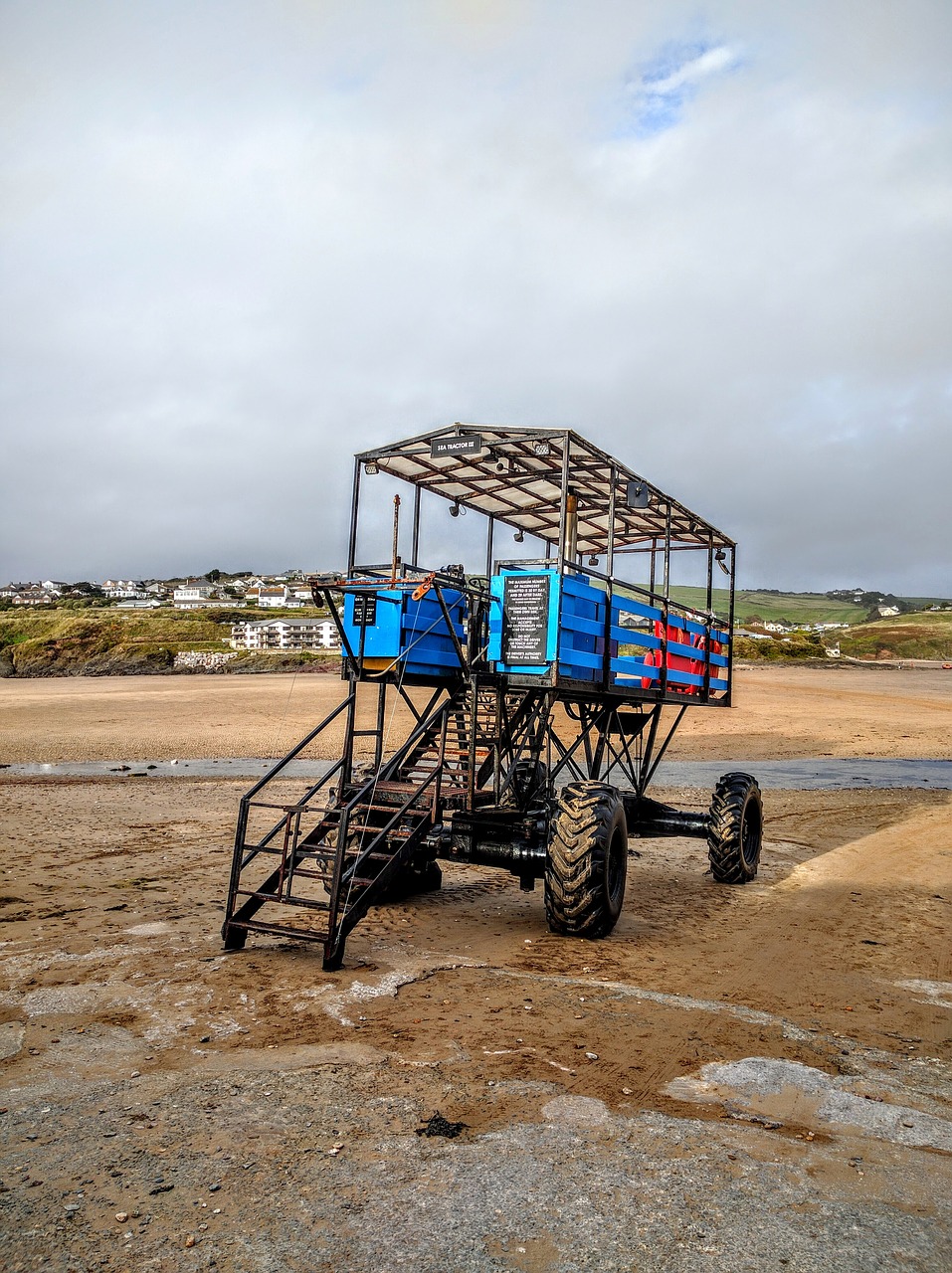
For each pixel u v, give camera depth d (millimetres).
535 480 8805
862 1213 3135
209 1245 2842
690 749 24266
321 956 6230
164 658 81312
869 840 12336
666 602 9289
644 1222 3027
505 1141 3584
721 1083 4262
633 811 9711
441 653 7875
